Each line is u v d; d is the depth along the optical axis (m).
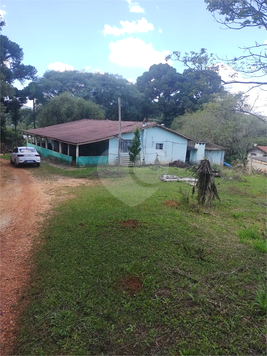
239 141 21.45
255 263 3.70
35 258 3.71
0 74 20.06
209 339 2.27
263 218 6.03
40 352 2.14
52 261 3.60
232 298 2.83
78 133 17.08
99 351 2.15
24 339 2.28
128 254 3.83
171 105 31.23
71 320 2.48
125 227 4.94
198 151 19.98
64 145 18.45
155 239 4.43
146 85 35.72
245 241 4.48
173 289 2.98
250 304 2.73
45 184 9.68
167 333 2.33
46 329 2.38
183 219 5.62
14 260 3.69
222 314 2.58
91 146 15.59
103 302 2.74
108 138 14.31
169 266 3.51
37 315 2.55
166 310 2.63
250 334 2.33
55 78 32.03
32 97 30.47
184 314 2.58
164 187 9.04
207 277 3.28
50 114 26.78
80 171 12.92
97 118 25.94
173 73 31.30
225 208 6.86
